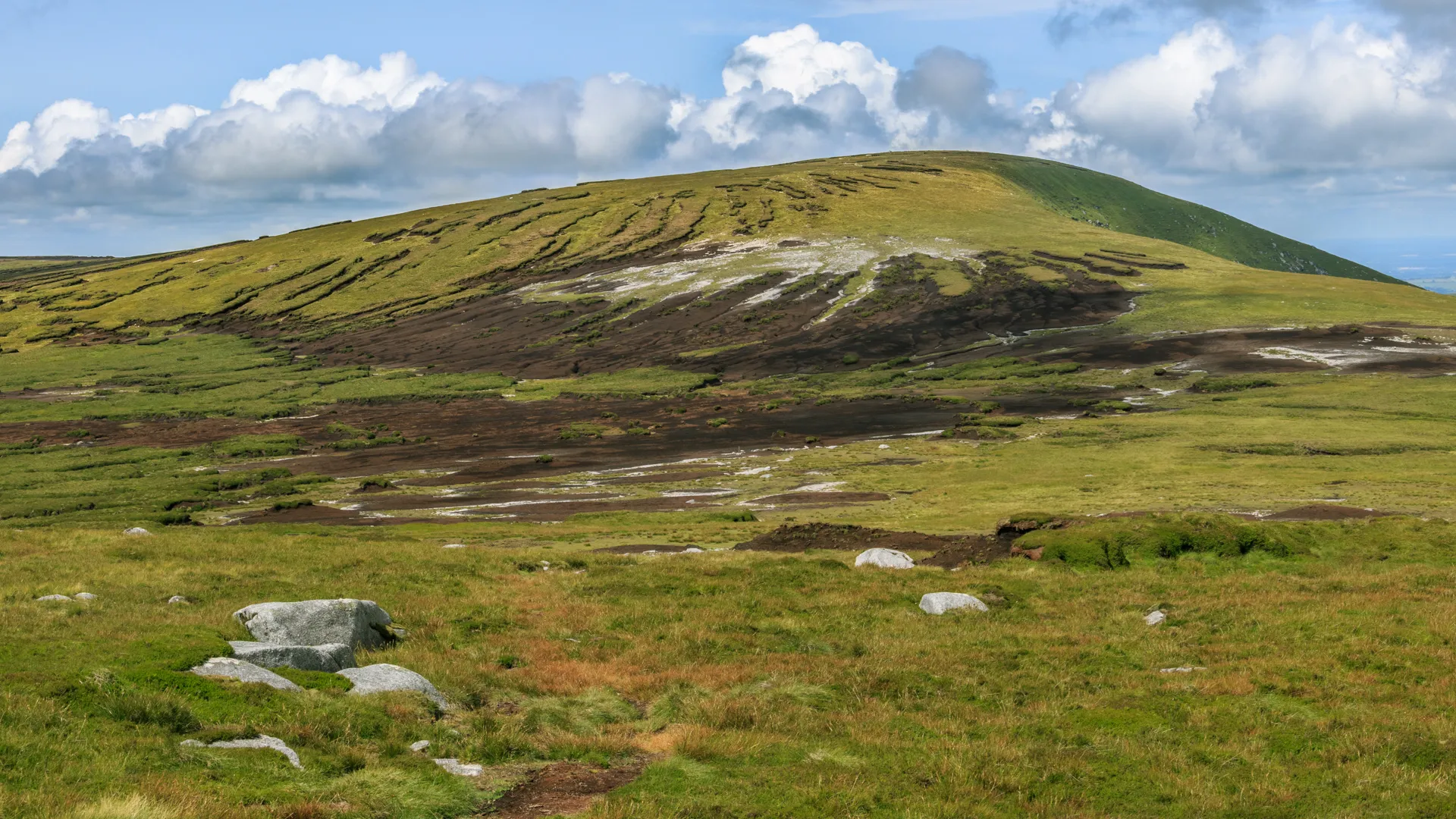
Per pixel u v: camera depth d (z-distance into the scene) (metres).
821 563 37.66
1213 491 67.50
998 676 22.94
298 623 21.91
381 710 17.62
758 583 34.34
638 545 52.88
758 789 15.29
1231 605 28.95
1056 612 30.44
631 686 21.94
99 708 15.02
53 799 11.75
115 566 32.09
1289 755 17.12
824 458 101.12
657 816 13.97
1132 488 71.31
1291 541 38.75
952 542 47.59
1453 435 91.00
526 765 16.59
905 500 74.12
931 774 16.28
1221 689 20.83
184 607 25.59
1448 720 17.92
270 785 13.60
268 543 40.84
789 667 23.67
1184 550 38.56
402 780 14.65
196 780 13.29
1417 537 38.91
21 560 32.59
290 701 16.94
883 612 30.34
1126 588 33.38
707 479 93.12
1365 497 61.81
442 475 106.81
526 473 105.12
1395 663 21.62
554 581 34.56
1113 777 16.28
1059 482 77.62
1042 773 16.44
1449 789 14.91
